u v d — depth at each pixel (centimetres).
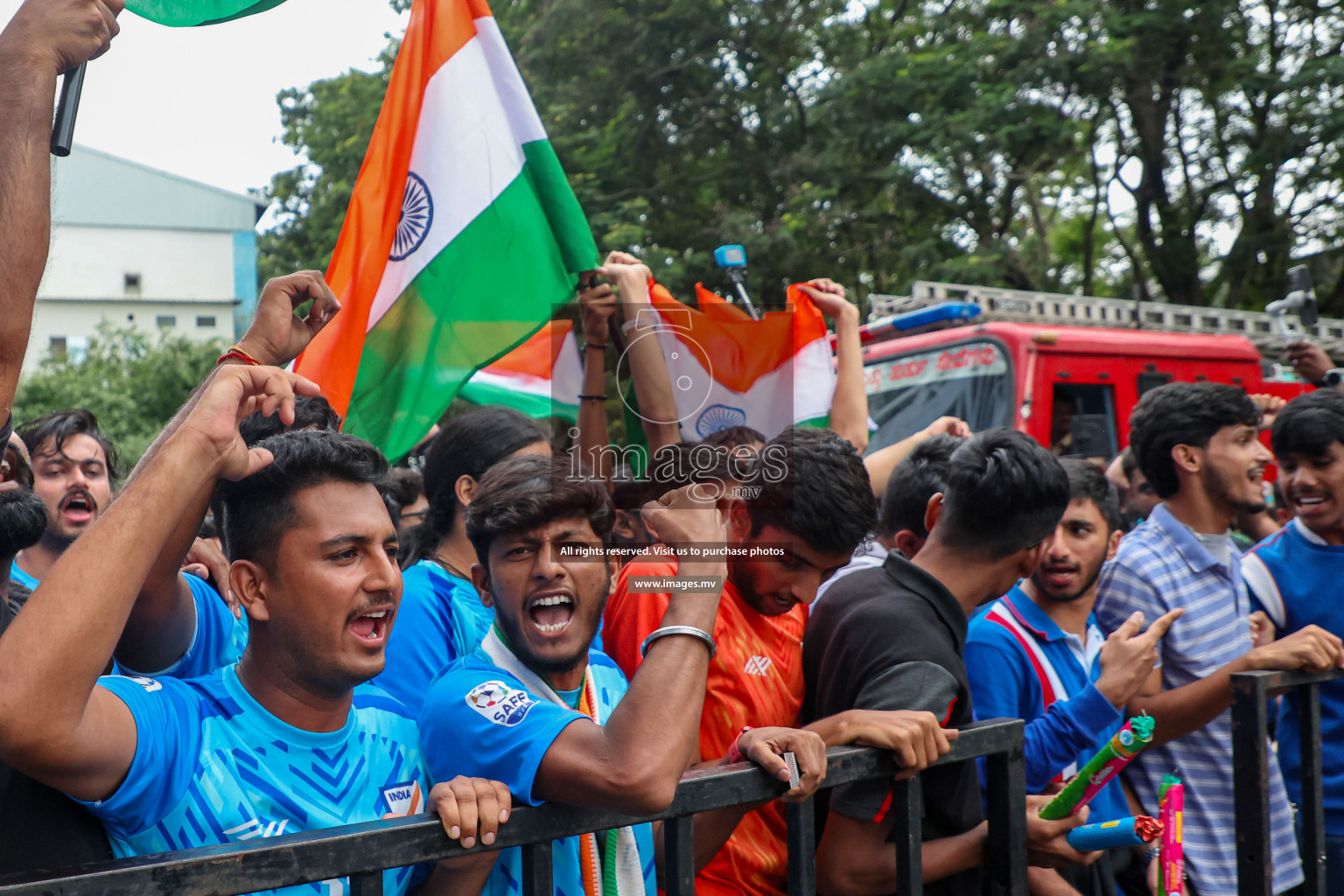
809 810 175
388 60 1769
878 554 360
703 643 162
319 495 159
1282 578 322
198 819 152
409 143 332
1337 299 1512
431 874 175
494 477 181
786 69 1569
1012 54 1264
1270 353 812
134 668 193
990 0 1311
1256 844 239
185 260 3816
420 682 232
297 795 161
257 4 196
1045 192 1789
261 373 155
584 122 1576
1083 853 207
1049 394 653
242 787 157
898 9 1575
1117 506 280
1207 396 304
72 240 3709
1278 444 323
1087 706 231
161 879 123
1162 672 296
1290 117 1353
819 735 185
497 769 161
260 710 163
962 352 685
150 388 2489
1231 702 245
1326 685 307
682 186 1594
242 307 3850
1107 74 1249
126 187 3772
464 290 331
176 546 175
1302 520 321
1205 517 305
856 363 320
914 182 1449
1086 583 269
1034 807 217
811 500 208
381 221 324
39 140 158
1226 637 295
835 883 197
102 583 132
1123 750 195
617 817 159
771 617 228
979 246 1434
